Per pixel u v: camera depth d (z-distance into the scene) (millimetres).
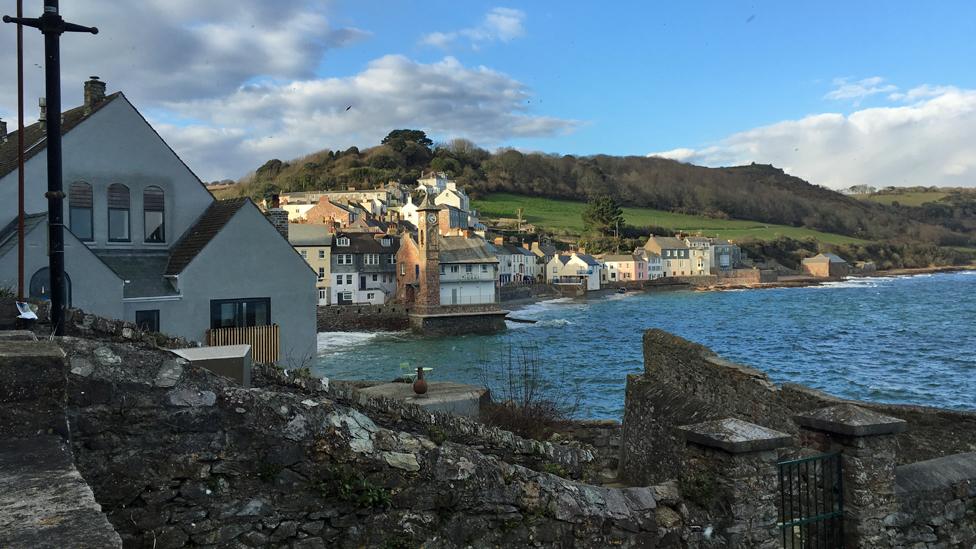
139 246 24156
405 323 82875
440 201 156500
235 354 8227
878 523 7074
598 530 6145
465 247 97875
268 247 24953
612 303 124938
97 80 26453
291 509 5066
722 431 6469
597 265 153500
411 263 89812
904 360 48375
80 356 4680
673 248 180500
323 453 5207
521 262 141625
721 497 6340
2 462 3562
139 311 22062
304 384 9195
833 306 105312
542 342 68062
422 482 5484
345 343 70938
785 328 75000
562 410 22297
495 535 5711
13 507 2947
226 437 4977
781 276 188875
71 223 22516
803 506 7781
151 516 4719
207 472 4898
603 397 35719
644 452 11711
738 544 6172
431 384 16766
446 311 80375
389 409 9258
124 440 4719
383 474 5363
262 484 5023
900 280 184250
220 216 24750
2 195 21266
